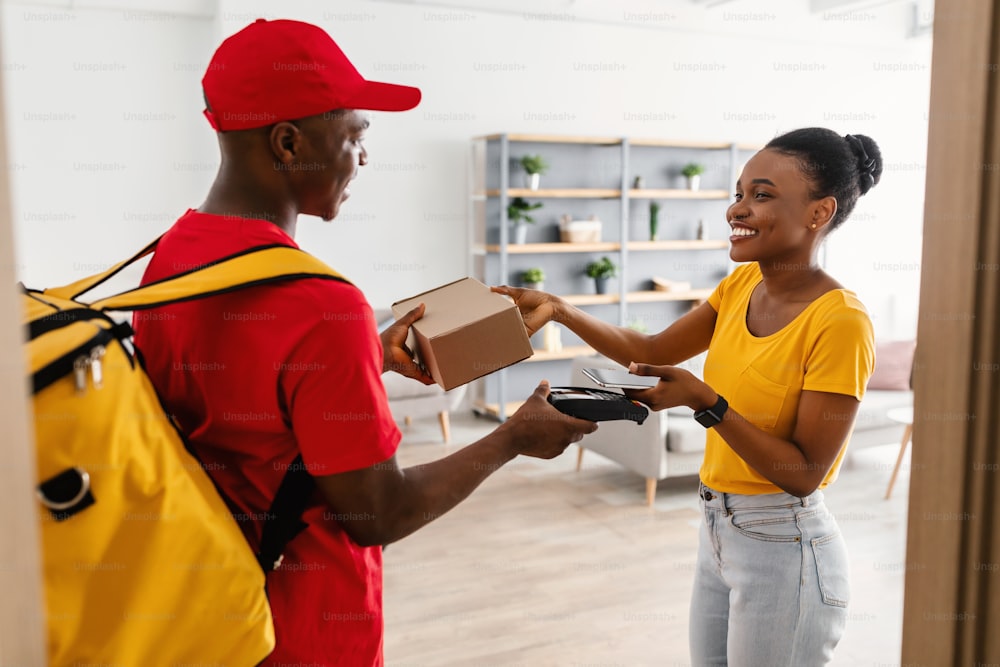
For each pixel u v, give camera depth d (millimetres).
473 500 4188
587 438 4570
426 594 3098
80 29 5496
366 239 6023
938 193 689
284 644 974
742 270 1604
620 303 6375
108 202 5715
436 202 6199
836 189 1358
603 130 6660
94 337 787
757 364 1414
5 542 445
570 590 3135
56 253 5609
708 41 6969
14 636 454
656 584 3193
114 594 792
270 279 889
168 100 5785
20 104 5414
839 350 1305
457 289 1441
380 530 965
